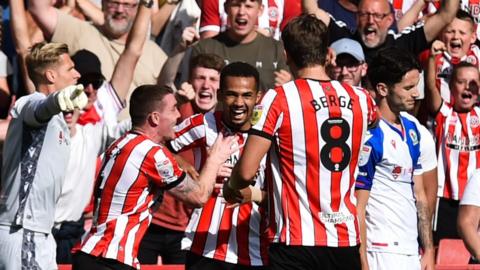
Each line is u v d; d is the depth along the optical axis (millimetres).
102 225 21391
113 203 21344
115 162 21328
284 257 19484
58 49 23031
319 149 19406
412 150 22562
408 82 22109
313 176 19438
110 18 31359
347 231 19609
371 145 21828
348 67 28469
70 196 26344
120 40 31547
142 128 21781
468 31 32219
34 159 21688
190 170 22391
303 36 19625
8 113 31172
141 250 26203
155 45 32031
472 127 30469
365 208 21656
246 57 29703
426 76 30344
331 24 30688
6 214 21812
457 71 30609
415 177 23031
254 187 20828
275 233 19656
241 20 29609
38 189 21734
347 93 19672
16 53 31188
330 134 19438
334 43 28703
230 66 22594
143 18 28734
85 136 26750
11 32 31406
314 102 19422
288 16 32594
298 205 19453
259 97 23141
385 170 22219
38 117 21172
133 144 21359
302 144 19359
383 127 22156
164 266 24344
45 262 21969
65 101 19828
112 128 27672
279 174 19625
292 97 19391
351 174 19734
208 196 21484
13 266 21656
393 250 22297
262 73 29703
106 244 21250
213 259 22547
